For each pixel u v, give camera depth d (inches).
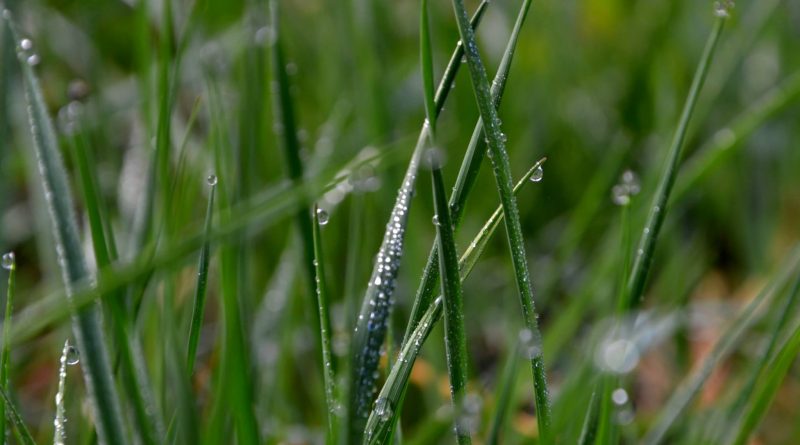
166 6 12.7
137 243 12.6
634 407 15.2
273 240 16.3
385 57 19.0
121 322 10.4
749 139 18.9
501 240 18.1
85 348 9.9
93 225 10.6
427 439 12.4
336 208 16.2
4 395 10.4
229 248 11.5
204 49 15.6
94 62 18.8
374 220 15.7
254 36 13.9
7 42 14.1
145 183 12.6
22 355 14.1
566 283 16.7
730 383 14.6
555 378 14.8
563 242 16.3
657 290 16.1
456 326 10.3
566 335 13.8
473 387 14.0
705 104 18.8
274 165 18.0
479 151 10.5
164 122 12.2
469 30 10.2
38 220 14.9
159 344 12.2
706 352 15.4
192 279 13.6
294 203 11.6
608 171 15.4
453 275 10.2
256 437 10.9
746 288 17.8
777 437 14.6
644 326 13.7
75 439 12.5
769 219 18.4
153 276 11.9
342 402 10.2
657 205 11.2
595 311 15.7
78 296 9.9
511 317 15.1
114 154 17.2
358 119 17.8
